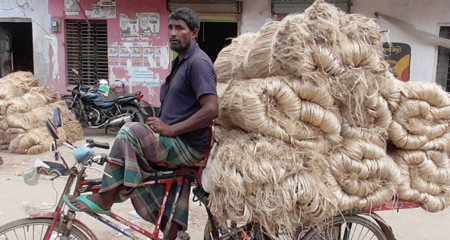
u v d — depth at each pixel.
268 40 2.42
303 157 2.36
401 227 3.99
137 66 8.95
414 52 7.68
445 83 7.83
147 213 2.69
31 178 2.42
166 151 2.46
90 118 7.56
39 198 4.32
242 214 2.31
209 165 2.47
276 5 7.88
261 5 8.17
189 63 2.42
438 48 7.70
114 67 9.05
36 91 6.81
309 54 2.27
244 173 2.27
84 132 8.16
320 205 2.35
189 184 2.68
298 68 2.27
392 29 7.69
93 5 8.88
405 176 2.65
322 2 2.43
